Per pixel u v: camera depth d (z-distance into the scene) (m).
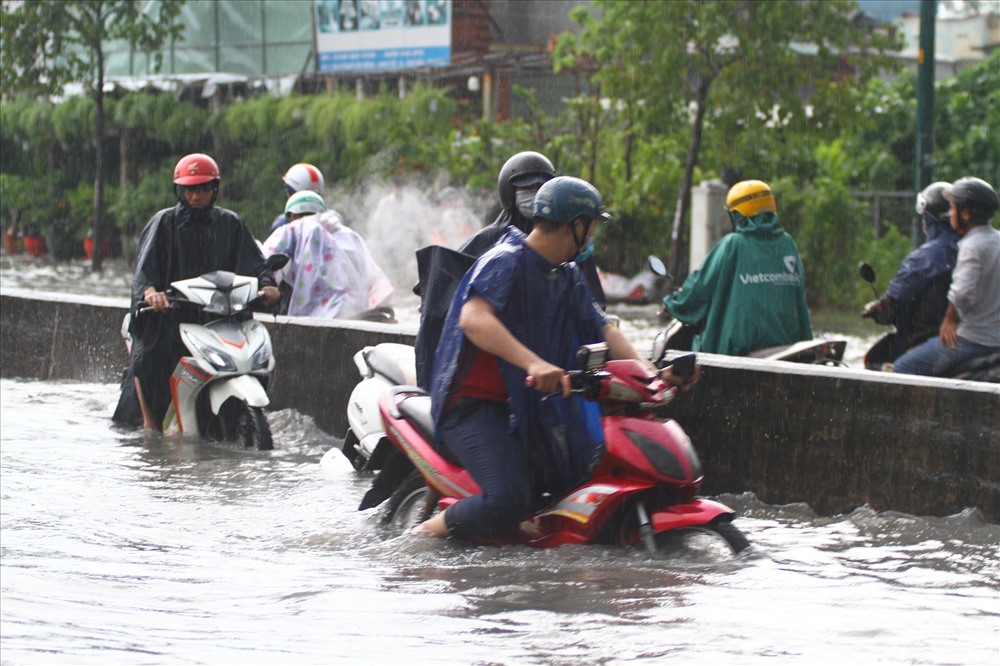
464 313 11.63
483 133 53.72
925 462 14.27
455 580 11.00
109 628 9.51
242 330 19.09
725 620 9.83
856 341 36.41
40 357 25.72
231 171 62.53
